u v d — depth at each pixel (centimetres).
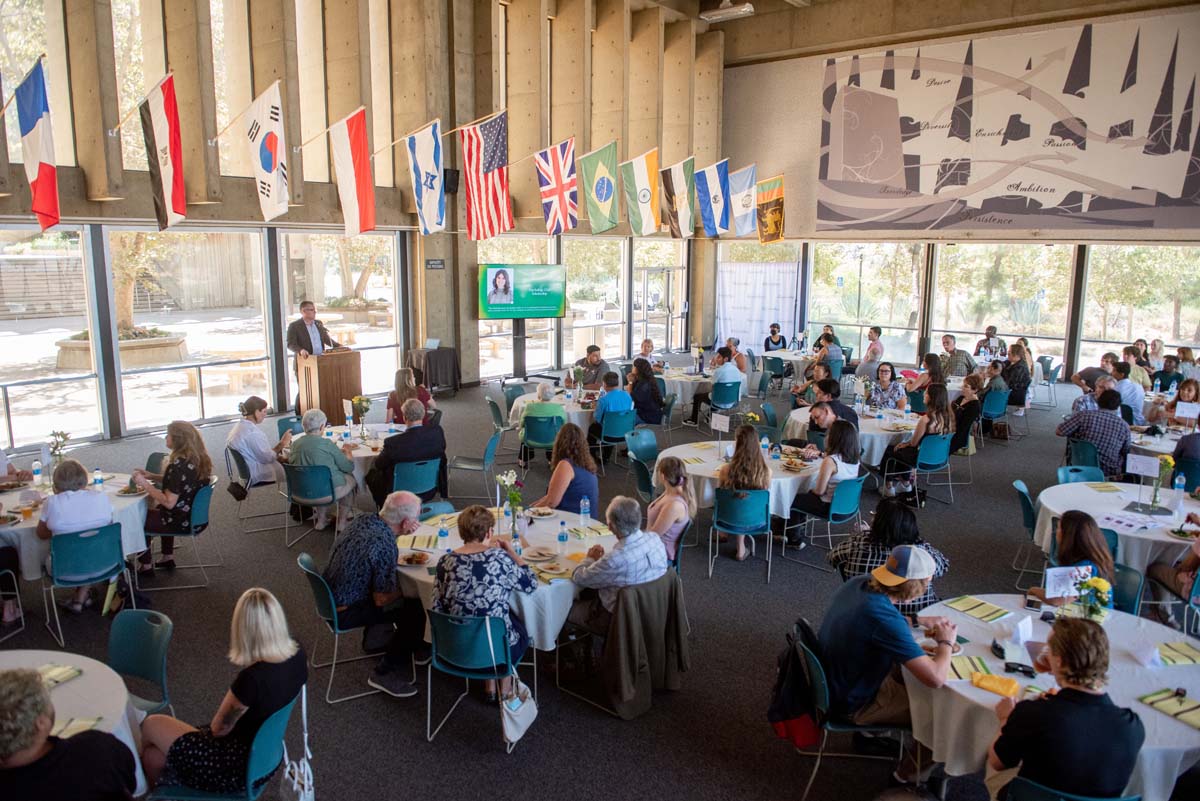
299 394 1015
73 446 909
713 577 586
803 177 1530
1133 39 1177
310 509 683
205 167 893
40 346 878
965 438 827
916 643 313
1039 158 1273
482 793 348
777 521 651
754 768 367
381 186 1173
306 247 1116
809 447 654
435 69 1165
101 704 288
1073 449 669
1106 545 383
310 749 377
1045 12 1232
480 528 371
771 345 1392
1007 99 1288
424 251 1238
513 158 1314
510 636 368
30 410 881
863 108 1430
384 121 1204
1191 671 317
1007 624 353
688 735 392
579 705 417
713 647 481
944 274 1495
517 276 1355
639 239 1652
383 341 1246
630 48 1487
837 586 570
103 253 902
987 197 1327
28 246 852
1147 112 1180
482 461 732
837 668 328
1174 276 1281
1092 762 246
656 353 1736
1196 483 589
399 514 432
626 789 352
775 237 1471
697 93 1592
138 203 891
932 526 705
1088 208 1243
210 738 290
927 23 1342
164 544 580
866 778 360
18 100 633
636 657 398
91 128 828
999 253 1431
